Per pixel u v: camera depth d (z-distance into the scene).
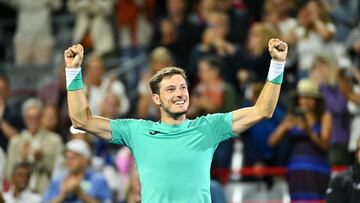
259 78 37.28
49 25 47.72
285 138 32.50
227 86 36.25
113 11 45.50
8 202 34.53
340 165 33.59
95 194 33.34
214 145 21.17
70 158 33.06
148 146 21.02
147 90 37.53
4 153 38.47
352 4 44.72
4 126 39.28
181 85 21.05
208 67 36.47
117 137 21.38
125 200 34.03
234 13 41.34
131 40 45.09
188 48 41.25
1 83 41.69
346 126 33.88
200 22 41.59
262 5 44.62
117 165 35.34
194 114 33.62
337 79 34.59
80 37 45.41
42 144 37.06
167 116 21.20
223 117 21.33
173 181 20.73
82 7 45.38
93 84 39.78
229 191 35.47
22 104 45.09
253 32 37.75
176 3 42.03
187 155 20.84
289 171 31.72
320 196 31.39
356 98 34.12
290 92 34.69
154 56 38.34
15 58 47.81
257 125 33.72
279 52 21.11
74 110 21.23
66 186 32.84
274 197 35.22
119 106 38.41
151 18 45.31
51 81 43.22
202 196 20.75
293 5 42.38
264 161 33.75
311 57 38.66
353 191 27.11
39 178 36.19
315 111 32.44
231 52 38.44
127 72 43.91
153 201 20.73
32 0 47.41
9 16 50.75
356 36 41.53
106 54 45.16
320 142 31.56
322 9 39.44
